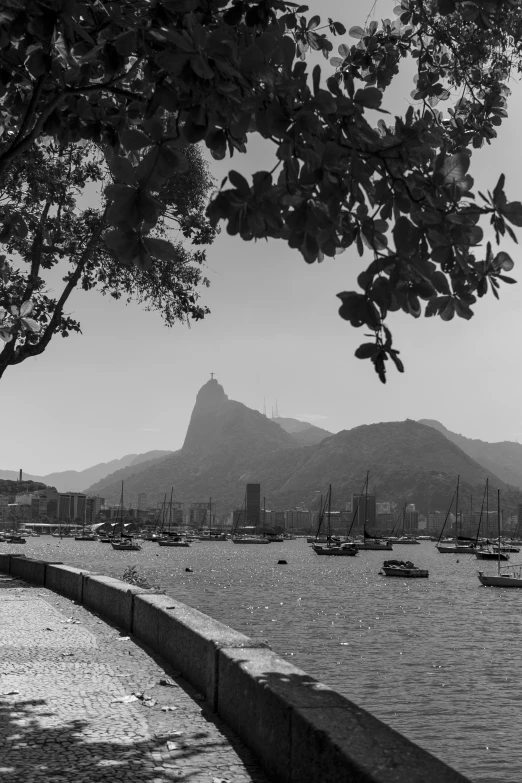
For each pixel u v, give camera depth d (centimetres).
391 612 6825
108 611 1471
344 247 411
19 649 1112
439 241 387
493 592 9412
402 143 393
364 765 398
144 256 388
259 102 372
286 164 377
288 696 543
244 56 354
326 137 394
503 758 2194
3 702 775
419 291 382
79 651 1098
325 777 443
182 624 933
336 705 518
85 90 509
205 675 798
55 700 788
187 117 396
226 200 378
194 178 1950
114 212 381
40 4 414
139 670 958
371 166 400
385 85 711
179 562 16488
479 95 748
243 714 641
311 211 379
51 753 601
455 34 754
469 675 3547
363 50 702
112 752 606
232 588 9550
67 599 1839
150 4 443
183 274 2164
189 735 661
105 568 13100
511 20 725
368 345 375
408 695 3062
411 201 395
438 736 2431
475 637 5100
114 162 381
